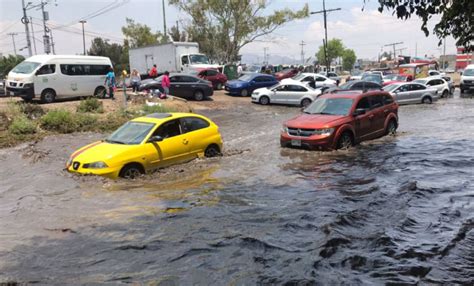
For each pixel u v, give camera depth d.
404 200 7.36
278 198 7.69
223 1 46.03
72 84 22.59
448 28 4.77
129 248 5.51
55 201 7.79
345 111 13.01
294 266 4.87
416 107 25.05
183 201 7.61
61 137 15.62
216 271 4.80
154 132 10.18
